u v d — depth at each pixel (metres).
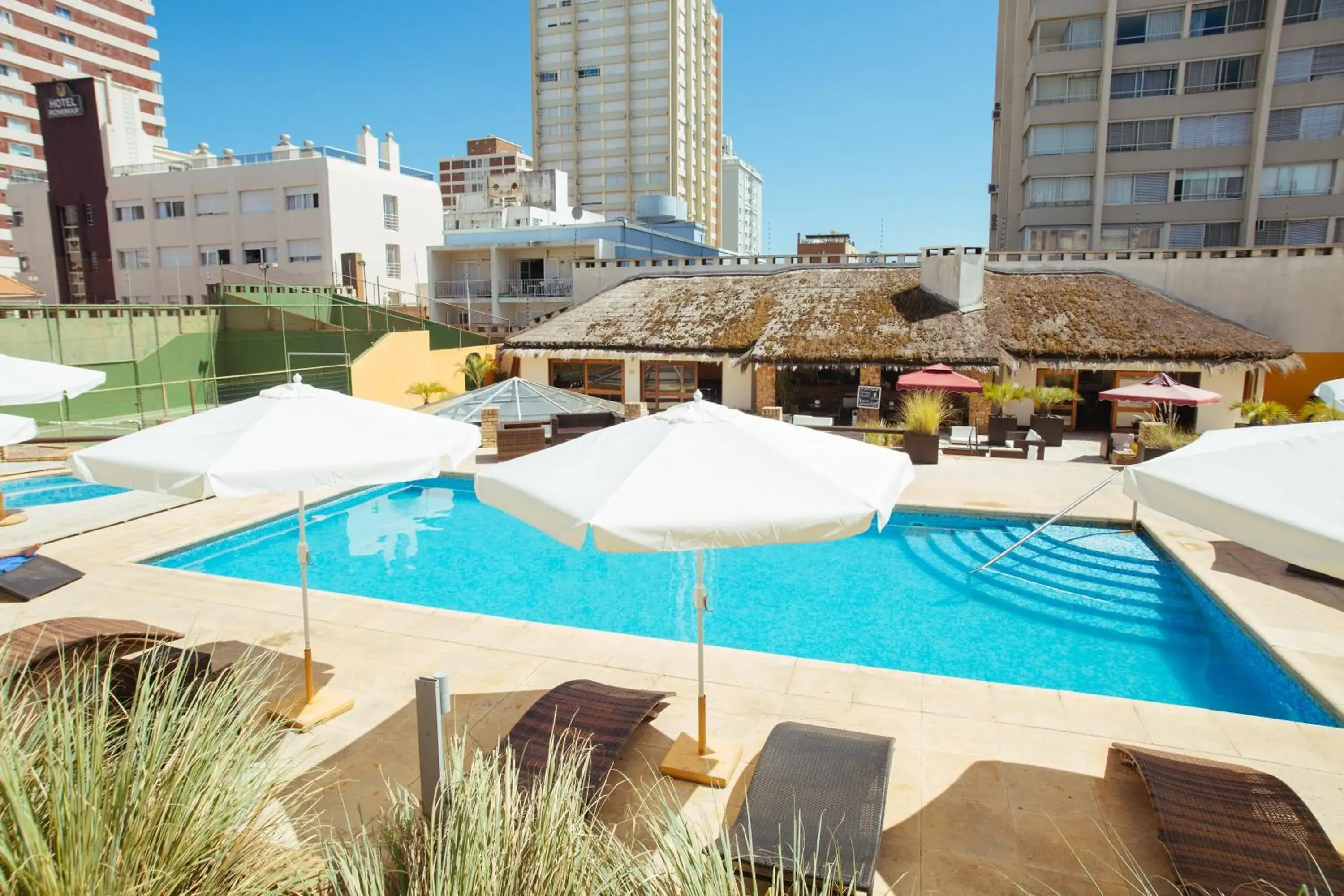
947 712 6.83
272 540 13.70
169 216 46.91
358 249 45.38
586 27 101.50
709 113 111.88
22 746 3.28
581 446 5.70
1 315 25.08
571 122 103.12
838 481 4.89
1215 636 9.66
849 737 5.43
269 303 33.31
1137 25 44.81
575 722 5.74
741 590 11.34
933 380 20.52
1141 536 13.08
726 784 5.68
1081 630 9.87
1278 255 26.16
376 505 16.02
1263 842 4.32
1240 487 4.22
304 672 7.55
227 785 3.33
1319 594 9.70
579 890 3.11
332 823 5.16
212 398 30.52
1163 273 27.52
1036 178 47.34
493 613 10.52
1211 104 43.88
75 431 22.80
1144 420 20.34
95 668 4.00
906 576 11.83
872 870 4.20
